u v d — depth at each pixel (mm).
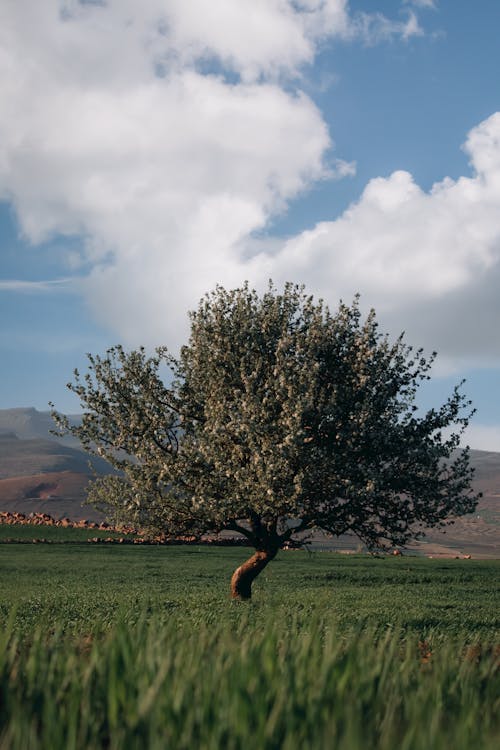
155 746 3998
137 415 22234
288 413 20516
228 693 4727
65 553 51125
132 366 23453
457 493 22469
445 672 5980
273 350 22922
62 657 6086
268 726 4250
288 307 23672
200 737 4254
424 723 4512
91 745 4305
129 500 21953
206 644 6586
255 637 6551
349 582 37938
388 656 6219
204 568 42125
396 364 23031
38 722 4992
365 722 4816
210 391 22656
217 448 21516
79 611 19562
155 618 7465
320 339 22594
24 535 62750
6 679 5609
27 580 33531
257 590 30078
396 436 22031
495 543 162625
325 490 21484
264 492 20547
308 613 17000
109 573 38125
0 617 16797
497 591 35562
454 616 21500
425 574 42125
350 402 21828
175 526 22719
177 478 21328
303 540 23359
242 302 23656
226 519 21938
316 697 4750
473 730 4465
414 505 22391
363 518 22609
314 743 4047
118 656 5504
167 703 4555
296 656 6129
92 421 22859
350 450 20984
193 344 23547
